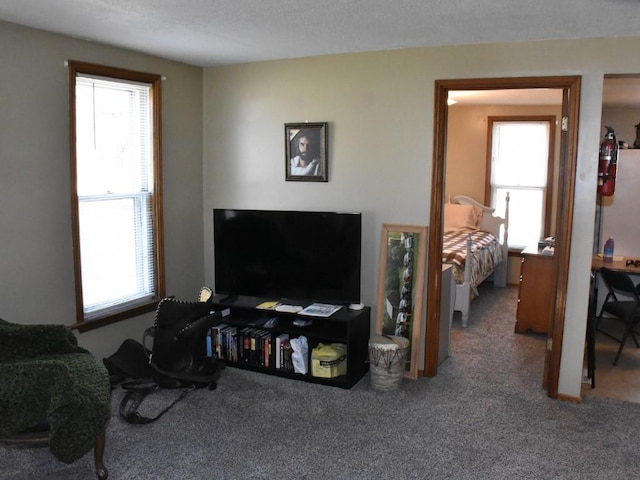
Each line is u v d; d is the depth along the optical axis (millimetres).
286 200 4434
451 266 4523
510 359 4453
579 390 3652
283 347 4008
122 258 4047
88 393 2580
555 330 3658
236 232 4266
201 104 4629
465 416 3430
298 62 4230
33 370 2443
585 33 3307
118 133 3932
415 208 3990
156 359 3729
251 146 4500
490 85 3676
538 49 3533
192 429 3234
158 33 3404
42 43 3314
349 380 3828
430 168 3906
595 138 3469
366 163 4102
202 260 4785
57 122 3441
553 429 3275
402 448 3041
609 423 3357
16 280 3297
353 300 4035
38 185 3367
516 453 3002
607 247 4852
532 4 2705
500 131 7309
